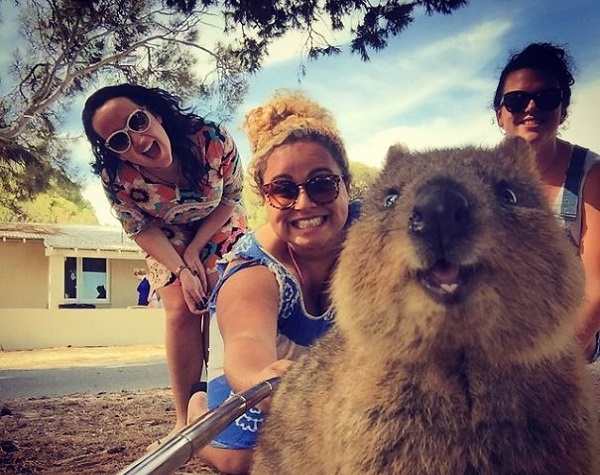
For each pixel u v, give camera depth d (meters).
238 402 0.77
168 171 1.36
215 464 1.09
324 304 1.02
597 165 1.07
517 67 1.14
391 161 0.79
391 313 0.62
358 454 0.62
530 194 0.67
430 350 0.61
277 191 1.00
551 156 1.10
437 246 0.59
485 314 0.60
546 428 0.60
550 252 0.63
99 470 1.15
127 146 1.34
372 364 0.64
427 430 0.61
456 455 0.60
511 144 0.72
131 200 1.37
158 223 1.40
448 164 0.68
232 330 0.99
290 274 1.02
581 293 0.66
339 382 0.67
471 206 0.60
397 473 0.61
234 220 1.43
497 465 0.60
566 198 1.05
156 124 1.34
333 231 1.00
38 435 1.33
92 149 1.38
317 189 0.99
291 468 0.74
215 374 1.13
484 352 0.60
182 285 1.36
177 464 0.64
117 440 1.29
